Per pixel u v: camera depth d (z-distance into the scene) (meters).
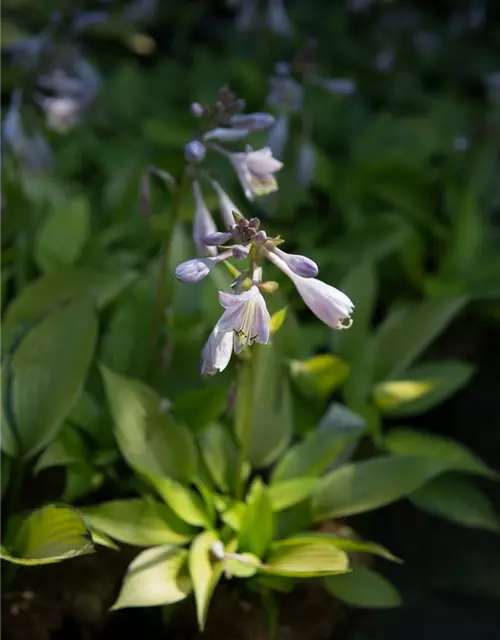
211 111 0.87
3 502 0.94
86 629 0.90
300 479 0.90
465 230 1.15
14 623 0.87
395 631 0.95
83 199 1.05
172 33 1.70
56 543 0.83
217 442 0.92
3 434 0.88
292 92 1.09
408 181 1.19
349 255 1.12
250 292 0.77
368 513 1.01
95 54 1.58
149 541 0.87
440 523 1.03
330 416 0.93
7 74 1.21
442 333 1.14
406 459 0.91
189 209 1.05
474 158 1.26
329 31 1.67
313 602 0.91
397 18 1.69
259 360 0.91
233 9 1.69
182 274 0.77
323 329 1.02
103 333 1.01
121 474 0.95
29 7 1.43
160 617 0.91
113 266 1.05
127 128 1.32
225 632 0.89
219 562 0.85
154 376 0.96
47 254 1.03
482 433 1.10
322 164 1.18
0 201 1.04
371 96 1.54
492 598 0.98
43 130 1.20
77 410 0.94
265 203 1.09
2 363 0.90
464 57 1.68
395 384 0.97
